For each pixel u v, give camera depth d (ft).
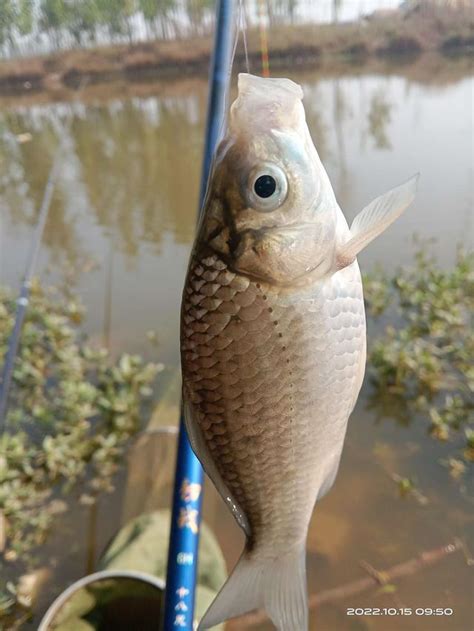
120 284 3.14
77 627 1.09
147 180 5.00
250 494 0.52
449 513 1.62
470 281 2.36
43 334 2.47
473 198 3.34
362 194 3.58
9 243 3.86
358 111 5.75
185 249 3.58
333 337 0.50
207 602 1.20
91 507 1.73
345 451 1.84
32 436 1.99
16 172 5.58
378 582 1.46
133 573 1.13
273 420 0.50
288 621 0.53
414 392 2.03
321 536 1.58
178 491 0.76
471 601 1.42
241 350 0.49
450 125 4.86
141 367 2.28
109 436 1.90
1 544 1.58
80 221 4.15
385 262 2.79
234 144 0.48
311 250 0.48
